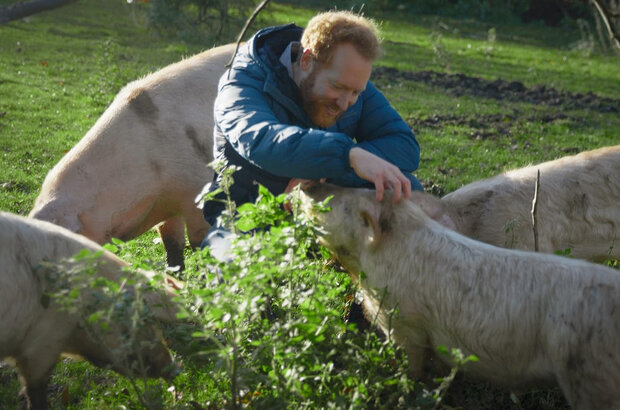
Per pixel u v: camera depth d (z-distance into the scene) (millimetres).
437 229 3303
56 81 12844
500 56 21516
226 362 2848
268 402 2902
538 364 3051
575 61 21844
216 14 21844
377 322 3463
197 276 3412
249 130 3168
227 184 3062
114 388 3607
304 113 3557
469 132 11258
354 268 3480
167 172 4770
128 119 4723
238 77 3539
